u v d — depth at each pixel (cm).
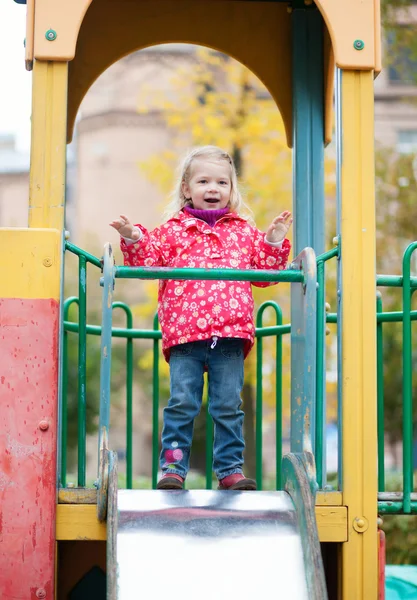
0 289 338
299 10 484
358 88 369
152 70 2142
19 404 334
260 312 502
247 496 335
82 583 385
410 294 370
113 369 1636
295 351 389
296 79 480
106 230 2294
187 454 379
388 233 1077
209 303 381
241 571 303
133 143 2311
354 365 355
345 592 341
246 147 1121
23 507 330
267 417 1280
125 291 1723
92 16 484
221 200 404
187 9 493
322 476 362
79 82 477
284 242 395
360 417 353
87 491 337
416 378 986
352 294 358
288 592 298
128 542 306
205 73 1177
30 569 327
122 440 1805
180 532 312
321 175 476
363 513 347
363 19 370
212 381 386
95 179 2308
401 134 1989
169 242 392
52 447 333
